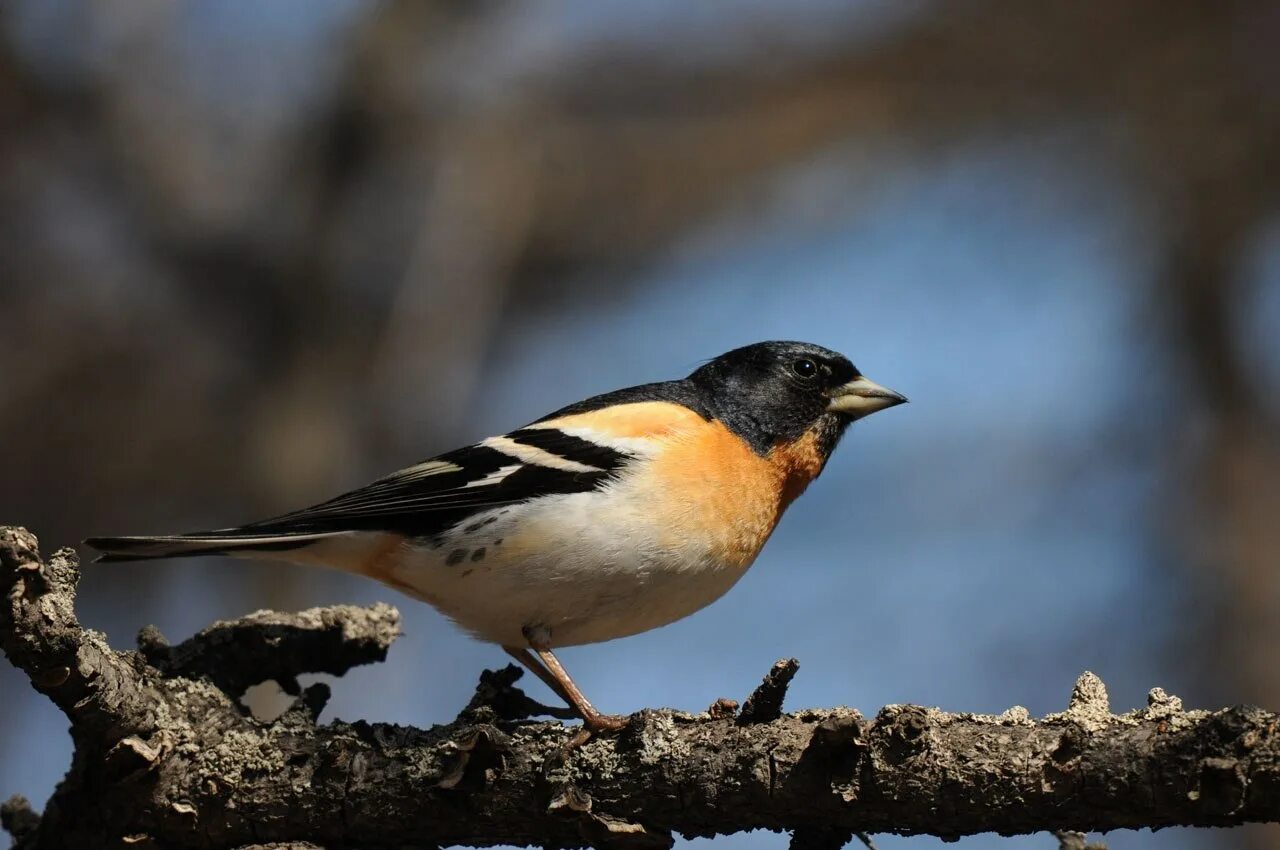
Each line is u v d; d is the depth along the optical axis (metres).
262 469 13.38
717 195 15.24
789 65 15.37
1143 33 14.52
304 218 14.20
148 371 14.19
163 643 6.57
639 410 7.12
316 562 6.98
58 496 14.09
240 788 5.72
